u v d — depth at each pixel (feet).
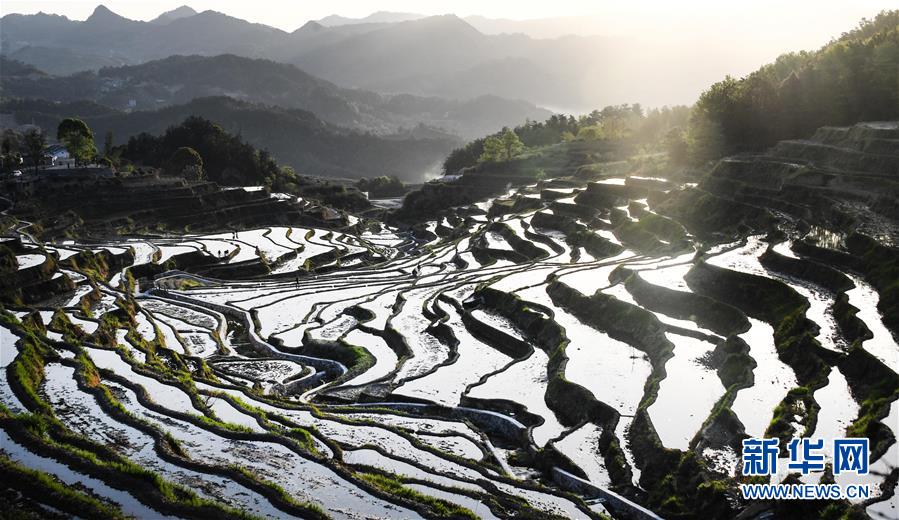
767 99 381.81
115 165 563.48
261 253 382.83
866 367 143.74
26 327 183.42
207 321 256.52
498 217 476.54
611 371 175.94
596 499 122.72
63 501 98.48
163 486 105.81
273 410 155.84
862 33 475.72
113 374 162.81
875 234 216.74
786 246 235.61
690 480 117.19
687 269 245.45
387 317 248.73
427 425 156.25
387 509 106.73
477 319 234.38
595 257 310.86
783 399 139.64
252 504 104.68
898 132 280.51
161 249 368.48
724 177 331.77
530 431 150.10
